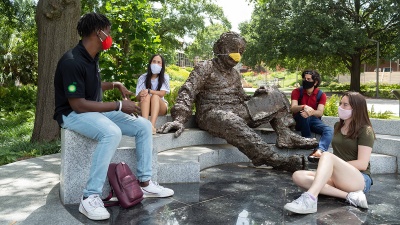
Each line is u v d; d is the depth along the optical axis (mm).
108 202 3598
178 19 23344
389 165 5336
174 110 5570
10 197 3531
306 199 3410
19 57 23391
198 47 25984
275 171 5195
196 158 4828
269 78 62812
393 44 30672
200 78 5789
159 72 5637
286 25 30219
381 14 27859
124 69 9133
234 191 4184
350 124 3777
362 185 3688
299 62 36656
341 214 3436
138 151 3717
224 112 5344
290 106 5934
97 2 13758
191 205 3652
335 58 33312
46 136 6742
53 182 4012
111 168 3549
